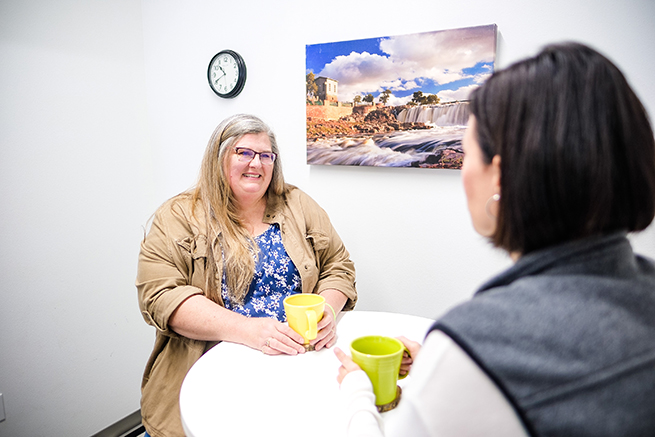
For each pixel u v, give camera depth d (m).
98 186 2.04
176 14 2.11
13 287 1.74
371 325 1.22
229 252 1.29
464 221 1.65
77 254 1.96
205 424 0.77
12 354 1.75
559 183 0.44
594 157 0.43
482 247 1.64
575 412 0.38
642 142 0.46
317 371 0.97
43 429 1.88
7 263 1.71
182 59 2.13
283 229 1.40
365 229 1.85
